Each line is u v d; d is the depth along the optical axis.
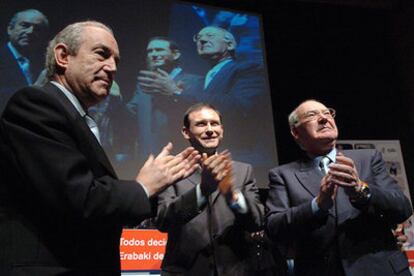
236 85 4.71
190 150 1.32
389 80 5.57
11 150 1.11
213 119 2.27
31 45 3.97
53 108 1.16
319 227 1.97
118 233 1.24
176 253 1.98
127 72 4.28
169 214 1.92
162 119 4.28
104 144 3.99
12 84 3.82
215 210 2.05
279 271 2.24
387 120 5.44
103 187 1.14
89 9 4.30
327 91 5.43
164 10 4.63
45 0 4.14
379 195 1.87
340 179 1.80
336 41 5.59
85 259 1.13
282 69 5.36
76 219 1.12
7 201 1.12
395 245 1.96
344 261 1.87
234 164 2.26
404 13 5.43
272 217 2.07
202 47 4.70
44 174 1.07
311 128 2.22
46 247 1.08
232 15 4.96
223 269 1.91
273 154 4.64
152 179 1.23
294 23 5.51
